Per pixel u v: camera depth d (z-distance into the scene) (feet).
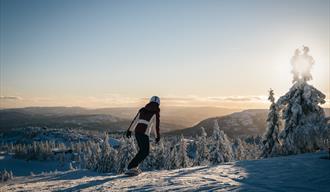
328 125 59.16
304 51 64.13
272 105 76.48
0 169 525.34
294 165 23.65
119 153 171.73
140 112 26.27
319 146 58.90
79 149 641.40
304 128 59.93
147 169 153.48
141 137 25.81
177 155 145.48
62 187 21.56
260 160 29.32
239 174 21.16
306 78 63.31
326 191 14.97
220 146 123.75
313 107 60.54
